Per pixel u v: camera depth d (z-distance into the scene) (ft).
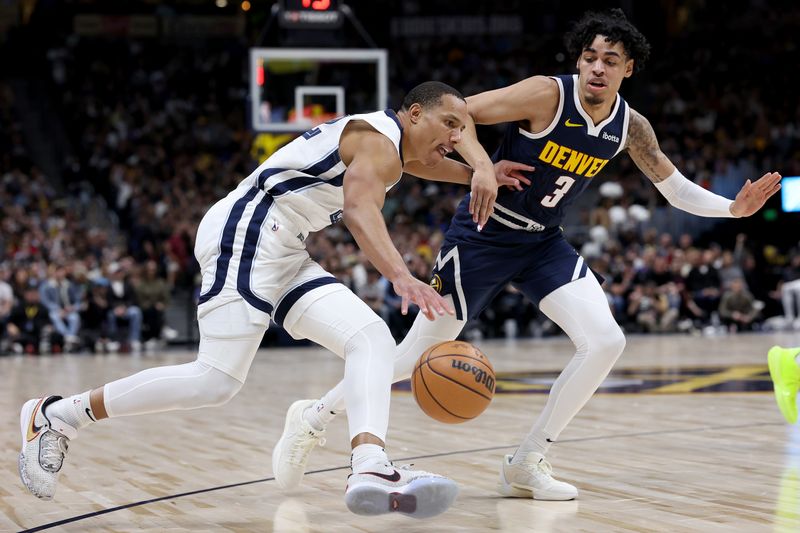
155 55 69.87
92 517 10.27
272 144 41.98
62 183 60.90
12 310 39.55
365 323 9.85
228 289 9.92
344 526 9.84
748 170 55.88
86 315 40.47
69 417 10.11
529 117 11.08
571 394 11.24
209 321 9.95
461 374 9.66
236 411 19.71
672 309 45.70
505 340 44.24
